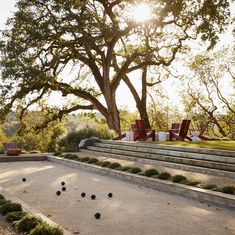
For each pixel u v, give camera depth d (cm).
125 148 1942
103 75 3509
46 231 596
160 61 3725
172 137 2300
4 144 2192
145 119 3966
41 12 3409
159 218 773
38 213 746
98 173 1470
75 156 1842
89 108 3806
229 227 703
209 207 872
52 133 4938
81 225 724
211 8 1155
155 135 2300
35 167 1706
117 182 1255
